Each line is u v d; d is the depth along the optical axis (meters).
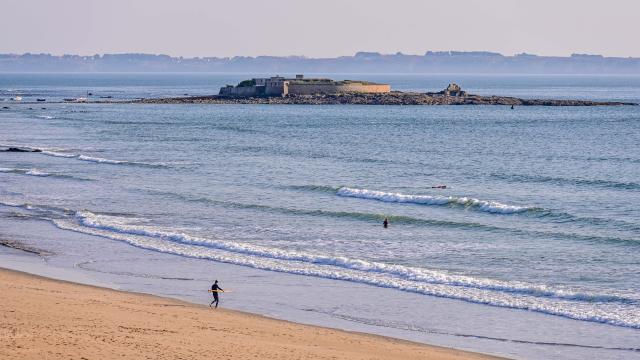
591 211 147.75
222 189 176.12
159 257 114.38
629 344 78.00
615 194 166.50
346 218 142.25
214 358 63.00
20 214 147.38
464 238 125.94
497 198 164.88
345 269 107.00
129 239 125.69
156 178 194.62
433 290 97.00
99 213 147.75
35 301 80.56
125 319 75.69
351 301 92.81
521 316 87.12
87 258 113.62
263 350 67.50
